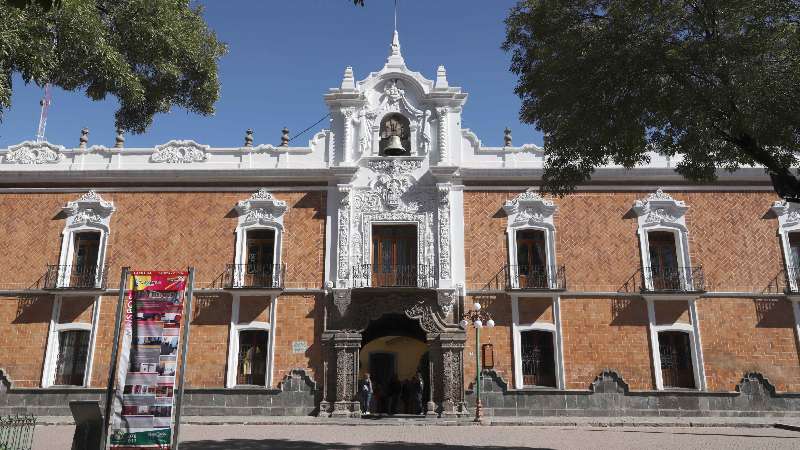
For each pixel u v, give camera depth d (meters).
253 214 22.89
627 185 22.92
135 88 12.39
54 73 11.95
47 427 18.25
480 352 21.36
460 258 22.23
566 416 20.80
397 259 22.66
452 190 22.92
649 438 15.90
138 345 11.08
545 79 12.79
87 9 11.45
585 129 12.54
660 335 21.83
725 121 11.40
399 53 24.59
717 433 17.06
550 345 21.73
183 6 13.75
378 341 28.67
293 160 23.53
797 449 13.77
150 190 23.25
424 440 15.45
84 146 24.48
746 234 22.44
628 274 22.09
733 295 21.81
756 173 22.83
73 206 22.97
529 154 23.39
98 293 22.02
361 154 23.34
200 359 21.55
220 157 23.64
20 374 21.52
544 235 22.61
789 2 10.71
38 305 22.14
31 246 22.77
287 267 22.38
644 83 11.64
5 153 23.64
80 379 21.67
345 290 21.61
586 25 12.36
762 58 10.87
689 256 22.19
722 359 21.30
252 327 21.80
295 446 14.20
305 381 21.30
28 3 5.95
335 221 22.72
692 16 11.42
